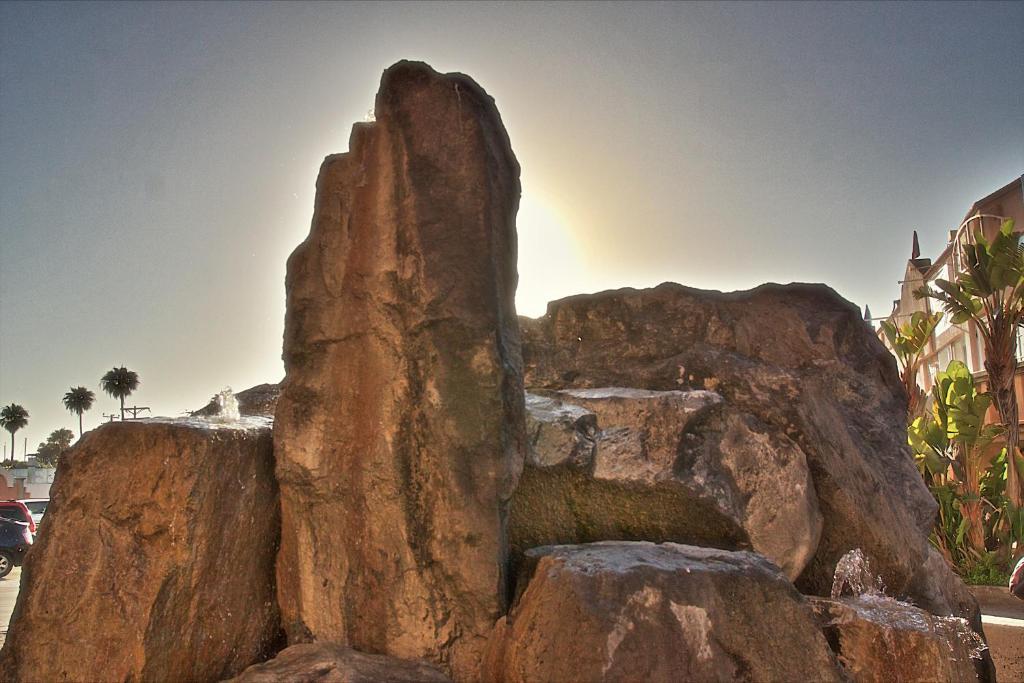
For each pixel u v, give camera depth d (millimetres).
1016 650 6742
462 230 4324
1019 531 12070
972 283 13227
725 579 3613
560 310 5941
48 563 4047
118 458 4082
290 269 4598
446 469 4113
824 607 4301
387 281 4363
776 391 5289
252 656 4230
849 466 5258
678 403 4941
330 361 4430
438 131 4469
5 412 64625
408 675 3838
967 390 13227
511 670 3539
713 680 3402
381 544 4176
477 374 4188
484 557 4031
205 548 4059
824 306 6055
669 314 5805
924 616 4352
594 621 3371
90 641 3918
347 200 4578
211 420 4520
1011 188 19547
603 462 4762
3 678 3982
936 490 12766
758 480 4863
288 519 4336
